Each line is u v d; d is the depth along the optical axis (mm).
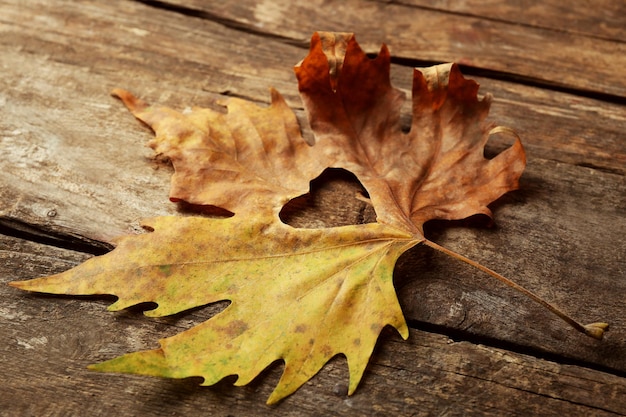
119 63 503
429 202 437
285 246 412
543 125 487
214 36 522
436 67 448
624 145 479
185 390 396
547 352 409
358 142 456
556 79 509
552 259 434
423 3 546
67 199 448
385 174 444
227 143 445
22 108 479
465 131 452
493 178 443
